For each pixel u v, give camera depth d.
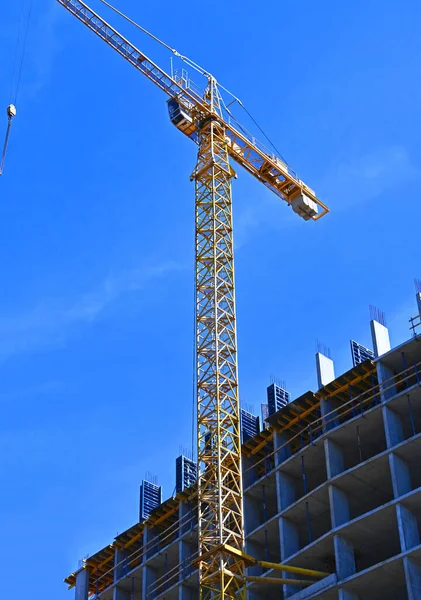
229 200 84.38
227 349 77.62
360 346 92.50
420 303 74.44
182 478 107.81
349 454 75.50
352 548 69.31
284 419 78.62
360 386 75.38
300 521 74.94
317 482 77.94
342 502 71.12
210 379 76.12
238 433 74.50
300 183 94.69
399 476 67.88
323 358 80.19
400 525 65.44
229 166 86.44
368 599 68.25
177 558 84.31
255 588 75.25
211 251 81.69
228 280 80.62
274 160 93.19
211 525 72.19
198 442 73.94
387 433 69.81
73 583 93.06
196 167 86.19
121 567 89.38
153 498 108.50
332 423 75.88
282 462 77.00
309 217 96.69
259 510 78.94
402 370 73.56
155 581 85.19
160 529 87.75
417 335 71.19
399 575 65.81
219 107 89.50
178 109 88.44
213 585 69.44
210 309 79.12
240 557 68.19
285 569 68.75
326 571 72.00
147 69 89.25
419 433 68.00
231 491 71.94
